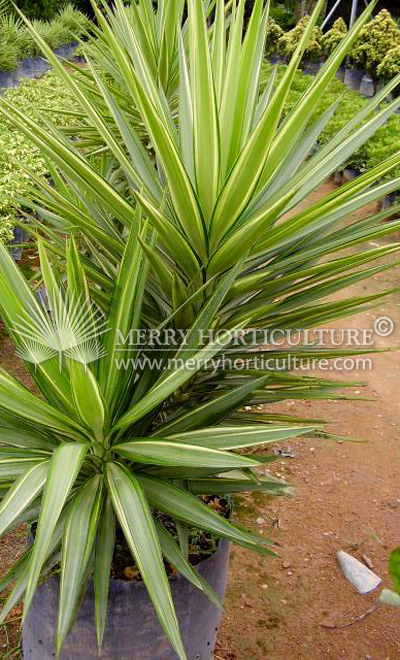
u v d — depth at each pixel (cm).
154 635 160
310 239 165
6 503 109
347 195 139
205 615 170
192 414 153
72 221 162
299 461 315
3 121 629
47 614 161
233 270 133
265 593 241
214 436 133
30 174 179
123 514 120
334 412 356
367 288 498
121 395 142
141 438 133
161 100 165
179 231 138
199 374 173
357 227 162
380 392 376
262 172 142
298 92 902
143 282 142
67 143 172
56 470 111
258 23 128
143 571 113
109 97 171
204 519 134
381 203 642
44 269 135
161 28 278
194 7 120
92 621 155
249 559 257
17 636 213
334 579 249
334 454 321
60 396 134
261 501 288
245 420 173
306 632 226
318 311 159
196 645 174
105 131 162
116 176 278
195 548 171
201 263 154
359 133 155
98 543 140
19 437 144
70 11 1502
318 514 282
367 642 224
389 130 729
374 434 338
